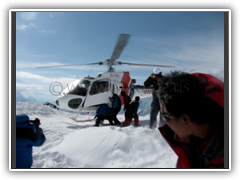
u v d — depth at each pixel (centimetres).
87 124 578
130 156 215
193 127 71
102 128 308
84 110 609
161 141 247
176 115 69
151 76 400
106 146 233
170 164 189
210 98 67
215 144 72
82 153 227
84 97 589
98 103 609
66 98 576
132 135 264
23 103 796
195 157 84
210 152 75
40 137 184
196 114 66
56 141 303
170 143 92
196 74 77
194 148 84
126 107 563
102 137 258
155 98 391
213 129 71
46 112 779
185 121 70
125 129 300
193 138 79
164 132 94
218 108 69
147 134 272
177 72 73
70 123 589
